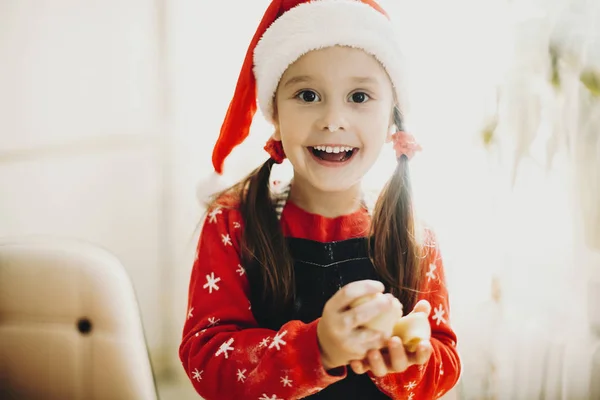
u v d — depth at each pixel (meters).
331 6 0.68
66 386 0.86
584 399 1.21
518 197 1.18
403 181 0.79
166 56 1.27
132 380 0.86
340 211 0.79
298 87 0.69
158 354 1.34
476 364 1.23
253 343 0.64
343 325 0.52
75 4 1.23
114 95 1.27
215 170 0.83
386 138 0.78
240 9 1.27
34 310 0.86
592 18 1.08
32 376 0.86
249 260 0.75
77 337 0.86
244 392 0.62
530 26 1.10
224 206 0.79
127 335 0.87
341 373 0.58
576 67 1.09
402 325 0.57
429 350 0.56
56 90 1.24
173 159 1.31
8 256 0.86
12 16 1.19
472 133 1.18
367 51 0.69
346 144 0.69
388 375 0.67
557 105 1.12
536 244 1.20
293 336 0.60
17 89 1.21
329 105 0.69
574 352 1.21
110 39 1.25
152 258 1.33
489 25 1.16
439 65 1.17
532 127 1.11
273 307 0.75
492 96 1.15
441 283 0.80
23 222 1.25
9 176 1.23
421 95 1.18
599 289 1.20
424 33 1.17
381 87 0.71
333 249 0.77
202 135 1.30
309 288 0.75
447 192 1.20
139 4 1.25
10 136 1.22
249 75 0.78
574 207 1.17
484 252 1.21
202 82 1.28
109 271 0.88
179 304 1.34
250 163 1.21
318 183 0.71
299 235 0.78
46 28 1.21
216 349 0.66
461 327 1.23
